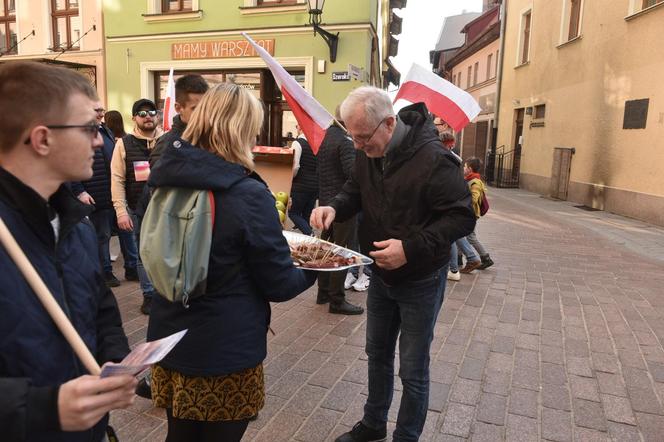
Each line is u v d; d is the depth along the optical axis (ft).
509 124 65.10
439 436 9.09
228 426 5.88
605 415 9.91
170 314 5.81
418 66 12.84
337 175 14.44
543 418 9.75
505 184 62.49
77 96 3.78
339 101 35.04
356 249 15.34
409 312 7.65
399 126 7.30
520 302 17.07
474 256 20.67
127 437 8.68
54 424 3.17
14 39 44.86
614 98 39.09
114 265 19.53
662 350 13.15
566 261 23.75
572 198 46.44
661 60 33.17
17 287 3.40
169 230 5.44
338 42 34.45
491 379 11.30
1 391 3.11
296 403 10.03
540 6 55.01
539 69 55.06
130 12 39.55
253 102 5.82
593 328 14.67
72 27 42.34
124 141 14.74
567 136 47.78
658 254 25.22
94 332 4.31
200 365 5.65
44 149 3.67
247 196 5.55
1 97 3.56
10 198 3.63
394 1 48.14
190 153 5.43
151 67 39.68
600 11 41.32
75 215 4.01
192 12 37.37
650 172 34.32
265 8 35.45
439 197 7.11
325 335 13.42
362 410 9.86
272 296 5.93
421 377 7.82
